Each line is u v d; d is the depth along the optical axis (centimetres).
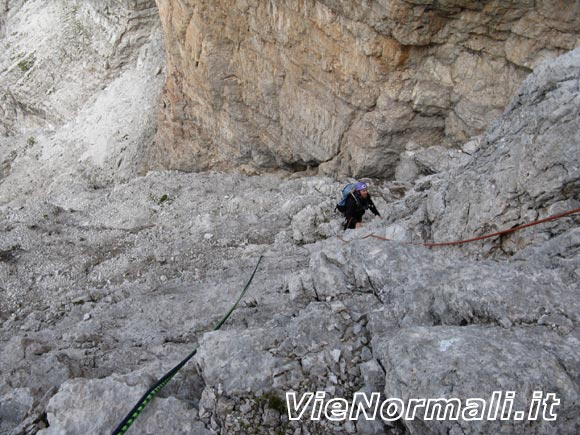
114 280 939
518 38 965
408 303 483
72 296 872
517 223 567
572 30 898
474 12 969
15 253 1033
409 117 1152
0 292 898
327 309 502
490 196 595
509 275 442
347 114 1232
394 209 874
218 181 1408
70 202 1310
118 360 570
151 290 859
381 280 542
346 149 1291
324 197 1166
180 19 1630
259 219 1118
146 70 2334
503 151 613
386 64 1094
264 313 616
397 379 370
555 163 539
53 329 751
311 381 436
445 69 1080
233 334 473
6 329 782
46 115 2522
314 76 1283
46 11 2588
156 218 1182
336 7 1112
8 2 2781
